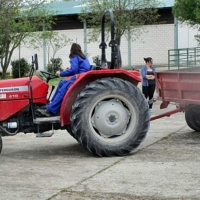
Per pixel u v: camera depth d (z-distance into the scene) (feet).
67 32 119.55
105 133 24.44
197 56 92.63
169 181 19.47
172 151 25.11
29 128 25.00
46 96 25.22
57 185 19.38
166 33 115.55
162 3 95.61
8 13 74.33
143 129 24.70
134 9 83.41
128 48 118.73
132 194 17.98
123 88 24.47
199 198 17.38
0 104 24.63
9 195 18.22
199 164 22.06
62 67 115.14
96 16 83.61
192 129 31.60
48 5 97.60
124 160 23.41
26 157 24.90
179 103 27.55
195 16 71.67
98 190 18.57
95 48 118.11
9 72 102.27
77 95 24.63
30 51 121.49
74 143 28.81
